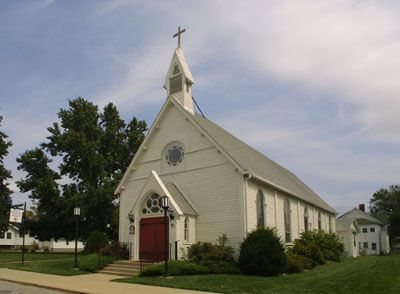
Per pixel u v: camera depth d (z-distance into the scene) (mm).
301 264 22453
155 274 18469
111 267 21438
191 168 24266
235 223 21859
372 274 20516
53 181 42719
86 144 43312
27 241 80188
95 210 42844
